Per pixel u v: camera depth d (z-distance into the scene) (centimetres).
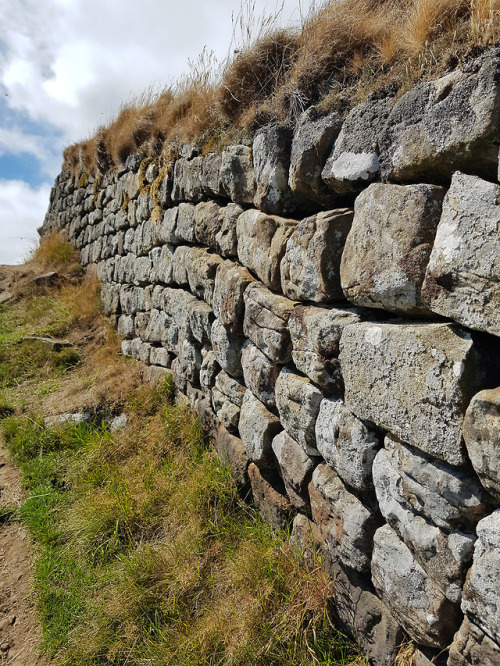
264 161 246
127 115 563
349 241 179
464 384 132
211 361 340
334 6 233
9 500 358
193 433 363
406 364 150
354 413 178
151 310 478
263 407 265
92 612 256
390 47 186
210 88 350
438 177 151
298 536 235
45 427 433
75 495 349
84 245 770
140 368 494
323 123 200
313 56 230
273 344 240
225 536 270
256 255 259
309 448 218
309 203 235
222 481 297
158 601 248
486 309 126
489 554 126
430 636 153
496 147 130
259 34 291
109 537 301
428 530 150
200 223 344
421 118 152
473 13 151
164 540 285
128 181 538
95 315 654
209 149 334
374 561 176
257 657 198
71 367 564
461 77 139
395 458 161
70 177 855
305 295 212
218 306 307
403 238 154
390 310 166
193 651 214
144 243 488
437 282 140
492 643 131
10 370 551
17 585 289
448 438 137
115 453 377
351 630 198
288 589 215
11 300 743
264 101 280
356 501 189
